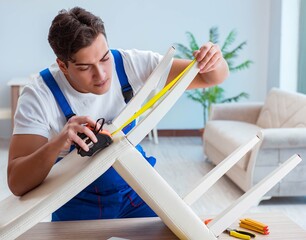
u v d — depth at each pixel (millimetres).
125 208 1937
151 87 1593
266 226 1587
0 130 6484
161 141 6418
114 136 1359
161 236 1546
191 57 6262
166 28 6453
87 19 1450
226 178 4703
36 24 6293
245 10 6512
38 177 1472
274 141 3857
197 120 6688
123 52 1857
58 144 1384
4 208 1446
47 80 1717
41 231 1581
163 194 1341
